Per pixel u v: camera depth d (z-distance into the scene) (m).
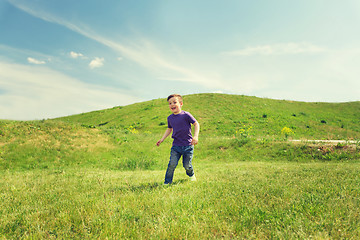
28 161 10.75
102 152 13.02
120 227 2.28
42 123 14.85
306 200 2.96
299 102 38.62
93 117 36.22
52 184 5.27
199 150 14.78
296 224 2.19
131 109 36.56
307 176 4.95
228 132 24.12
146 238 2.11
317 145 12.41
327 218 2.33
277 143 13.82
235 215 2.57
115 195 3.65
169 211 2.76
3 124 13.46
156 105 36.38
